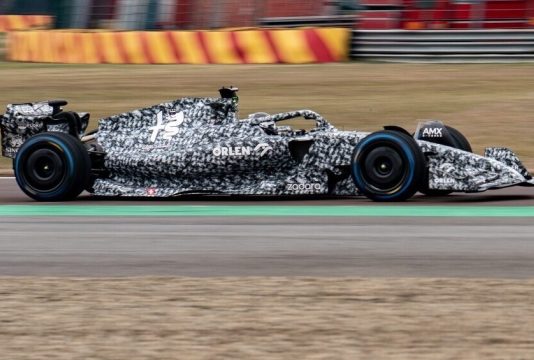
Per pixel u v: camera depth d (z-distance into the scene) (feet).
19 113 91.66
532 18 202.49
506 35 192.75
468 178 81.05
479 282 53.88
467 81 173.88
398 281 54.39
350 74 185.98
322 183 84.58
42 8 349.20
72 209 84.12
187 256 62.95
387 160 81.61
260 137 85.87
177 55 209.15
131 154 88.53
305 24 220.64
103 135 90.94
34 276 58.08
